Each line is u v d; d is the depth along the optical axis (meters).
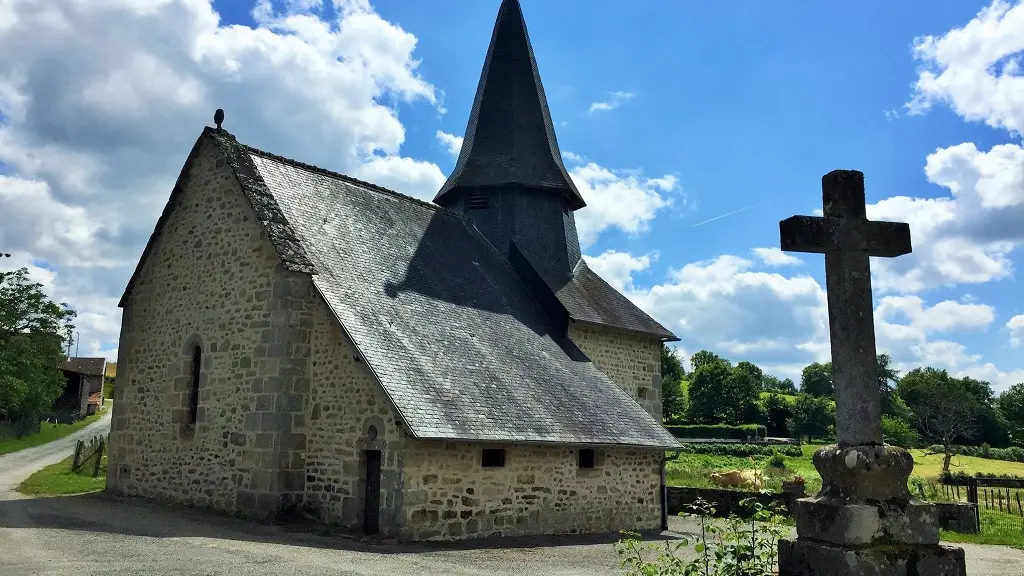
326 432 12.39
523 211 20.80
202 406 13.88
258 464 12.44
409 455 11.25
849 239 6.84
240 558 8.69
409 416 10.87
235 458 12.94
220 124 15.33
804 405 65.25
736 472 23.89
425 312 14.44
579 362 17.16
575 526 13.75
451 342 13.92
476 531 12.02
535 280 19.20
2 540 9.59
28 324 43.78
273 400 12.45
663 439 15.63
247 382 13.05
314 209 15.30
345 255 14.52
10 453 34.81
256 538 10.47
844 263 6.83
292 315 12.80
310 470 12.48
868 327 6.73
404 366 12.09
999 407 77.06
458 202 21.28
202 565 8.14
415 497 11.23
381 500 11.32
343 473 12.00
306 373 12.80
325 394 12.54
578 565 10.01
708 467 33.09
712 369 72.56
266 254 13.31
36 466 26.94
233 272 13.91
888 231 6.93
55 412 62.03
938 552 6.05
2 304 42.03
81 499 14.87
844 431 6.62
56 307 44.44
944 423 63.12
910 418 72.38
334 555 9.37
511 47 22.98
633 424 15.44
